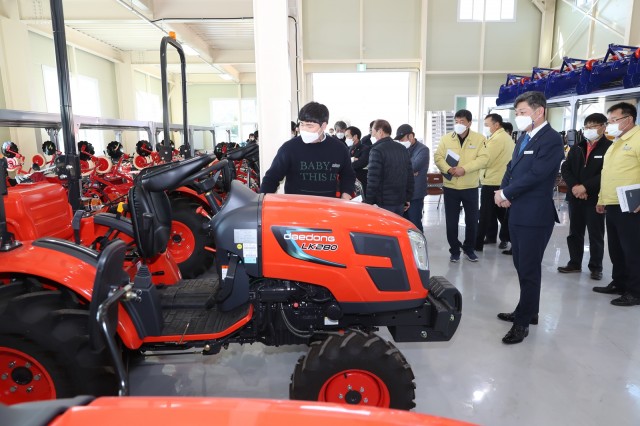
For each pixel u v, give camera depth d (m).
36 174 4.05
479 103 11.36
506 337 2.82
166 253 2.61
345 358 1.74
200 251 3.58
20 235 2.08
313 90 11.51
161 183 1.96
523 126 2.72
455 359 2.62
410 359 2.62
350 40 11.07
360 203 2.13
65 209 2.43
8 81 8.00
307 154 2.76
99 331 1.33
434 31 11.06
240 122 17.78
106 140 12.54
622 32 8.75
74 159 2.43
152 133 6.79
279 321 2.00
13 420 0.66
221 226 1.89
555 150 2.62
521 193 2.72
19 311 1.60
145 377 2.39
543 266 4.48
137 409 0.71
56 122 4.32
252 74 17.38
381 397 1.79
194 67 14.59
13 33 7.95
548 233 2.75
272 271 1.88
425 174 4.75
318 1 10.90
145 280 1.91
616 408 2.13
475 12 11.02
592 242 4.02
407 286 1.93
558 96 6.99
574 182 4.03
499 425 2.01
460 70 11.20
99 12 7.94
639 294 3.40
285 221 1.87
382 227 1.91
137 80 14.52
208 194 2.03
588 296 3.63
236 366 2.51
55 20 2.24
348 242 1.87
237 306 1.93
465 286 3.88
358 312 1.93
